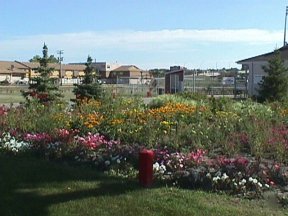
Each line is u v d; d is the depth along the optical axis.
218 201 7.02
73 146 9.80
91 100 18.98
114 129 11.79
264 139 10.75
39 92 21.14
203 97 22.45
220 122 13.24
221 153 10.40
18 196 7.24
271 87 31.30
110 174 8.58
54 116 13.72
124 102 17.81
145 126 11.89
